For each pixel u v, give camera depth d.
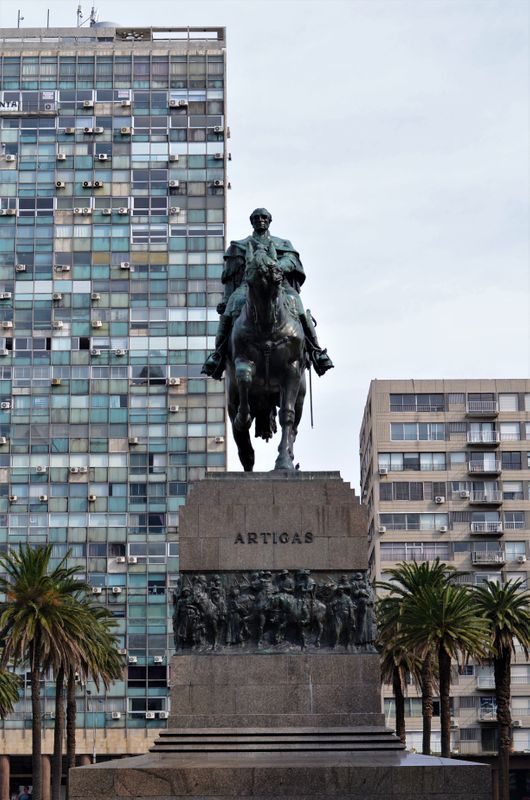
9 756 99.88
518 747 101.44
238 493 27.69
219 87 113.19
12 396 106.38
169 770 23.06
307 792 22.95
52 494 104.25
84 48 113.62
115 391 106.62
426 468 109.50
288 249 30.39
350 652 26.77
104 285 108.75
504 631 70.81
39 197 110.31
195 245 109.69
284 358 28.31
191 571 27.36
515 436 110.19
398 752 25.52
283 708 26.41
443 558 107.44
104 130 111.81
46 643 63.38
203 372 30.31
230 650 26.80
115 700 99.38
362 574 27.39
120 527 103.62
